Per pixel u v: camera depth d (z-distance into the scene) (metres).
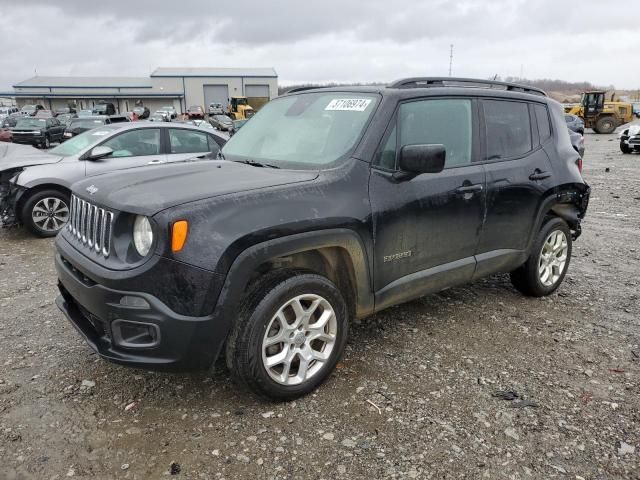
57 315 4.26
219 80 78.12
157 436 2.69
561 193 4.47
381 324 4.10
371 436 2.71
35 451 2.56
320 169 3.22
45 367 3.38
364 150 3.23
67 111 49.97
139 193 2.79
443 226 3.59
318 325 3.04
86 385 3.17
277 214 2.75
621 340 3.90
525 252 4.32
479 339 3.87
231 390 3.13
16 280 5.20
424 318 4.24
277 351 2.97
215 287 2.57
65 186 7.05
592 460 2.56
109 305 2.62
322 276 3.01
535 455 2.59
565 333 4.00
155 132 7.55
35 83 73.62
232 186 2.84
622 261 5.96
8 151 7.82
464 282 3.94
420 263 3.53
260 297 2.77
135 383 3.20
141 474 2.42
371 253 3.19
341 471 2.46
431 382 3.25
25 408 2.91
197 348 2.61
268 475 2.43
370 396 3.08
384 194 3.24
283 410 2.93
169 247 2.52
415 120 3.52
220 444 2.64
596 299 4.73
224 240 2.58
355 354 3.60
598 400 3.09
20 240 6.96
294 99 4.12
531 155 4.28
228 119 35.09
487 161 3.94
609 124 35.69
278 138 3.76
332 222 2.93
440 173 3.58
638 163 17.12
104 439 2.66
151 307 2.54
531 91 4.64
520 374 3.38
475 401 3.05
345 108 3.56
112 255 2.71
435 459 2.55
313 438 2.69
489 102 4.05
